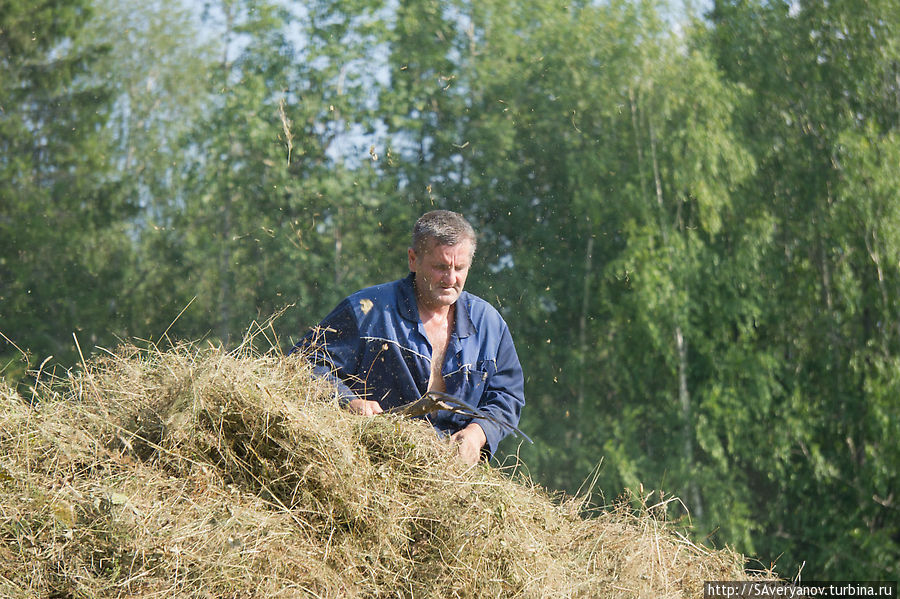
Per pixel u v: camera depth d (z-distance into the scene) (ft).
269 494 6.03
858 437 33.45
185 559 5.38
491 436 7.93
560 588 6.14
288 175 34.86
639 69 33.68
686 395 32.37
